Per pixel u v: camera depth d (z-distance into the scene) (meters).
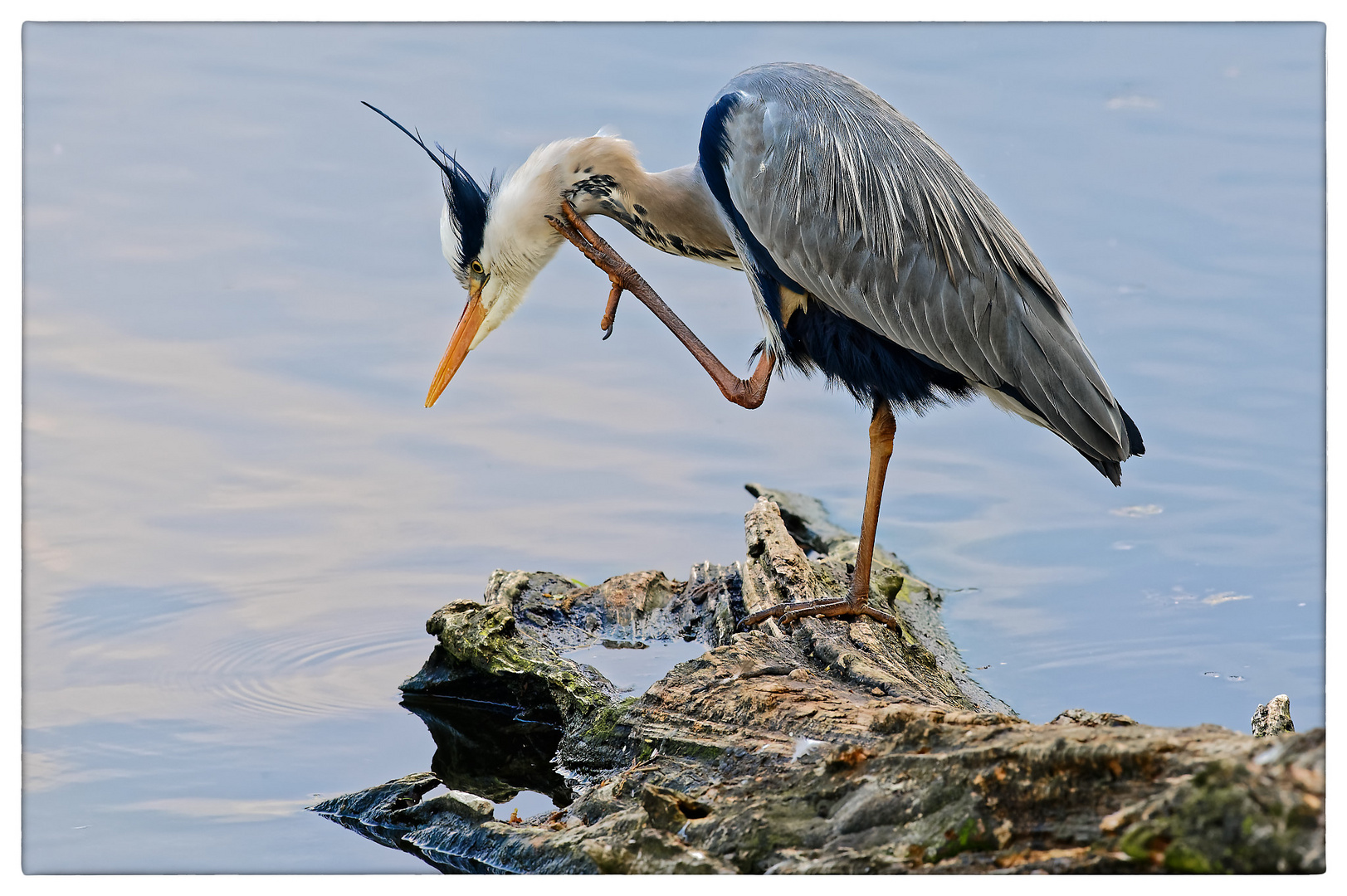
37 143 21.23
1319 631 11.68
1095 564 13.20
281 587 12.42
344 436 15.55
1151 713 10.40
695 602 12.15
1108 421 10.74
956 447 16.23
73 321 17.56
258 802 9.16
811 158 10.85
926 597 12.61
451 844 8.40
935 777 6.84
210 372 16.67
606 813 8.39
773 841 7.11
